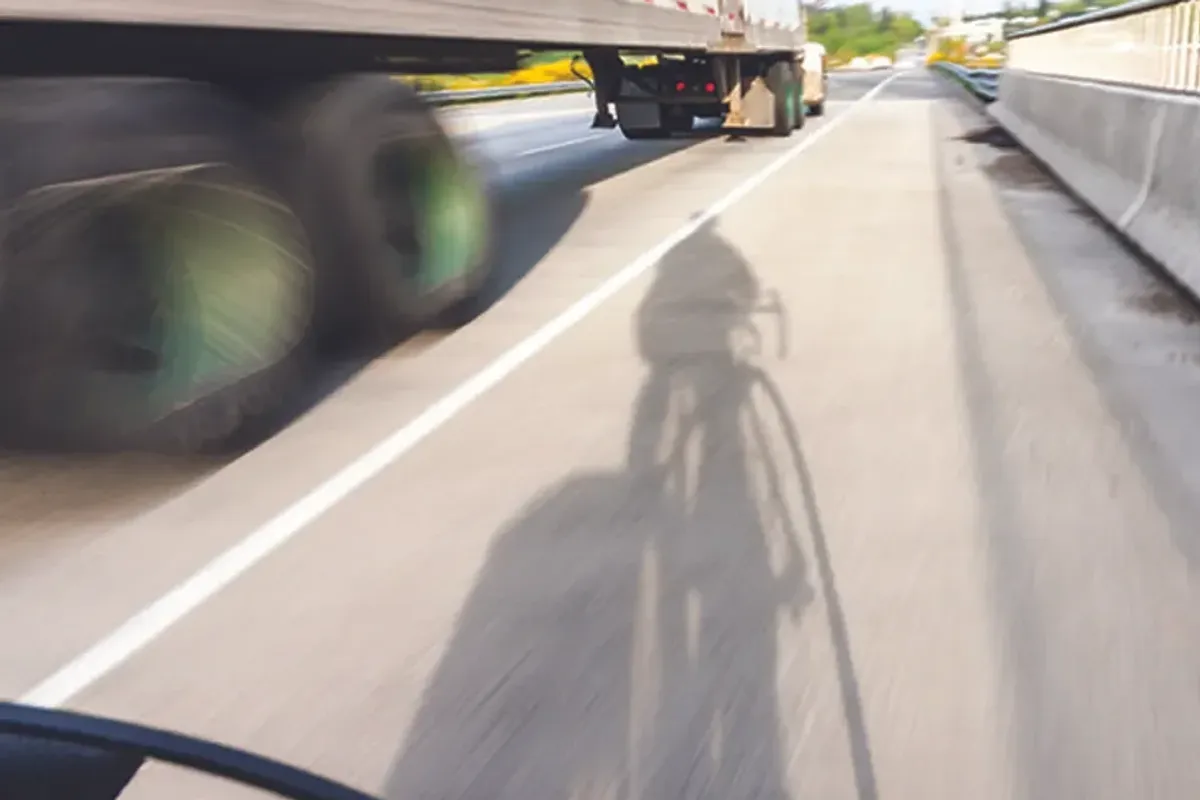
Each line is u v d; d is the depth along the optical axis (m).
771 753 2.79
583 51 14.41
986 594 3.56
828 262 8.77
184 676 3.22
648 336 6.74
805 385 5.71
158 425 4.58
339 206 5.76
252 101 5.55
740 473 4.60
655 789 2.68
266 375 5.03
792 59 21.00
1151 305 7.21
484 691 3.11
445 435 5.16
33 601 3.67
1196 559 3.79
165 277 4.52
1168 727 2.87
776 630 3.37
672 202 12.30
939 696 3.01
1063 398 5.41
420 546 4.03
